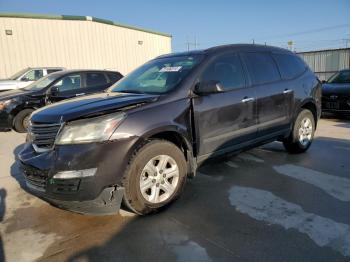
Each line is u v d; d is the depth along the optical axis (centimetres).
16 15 1652
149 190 340
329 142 639
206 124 387
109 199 309
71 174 294
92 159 296
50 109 345
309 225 310
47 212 363
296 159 525
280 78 504
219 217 333
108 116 308
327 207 347
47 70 1388
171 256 270
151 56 2355
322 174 450
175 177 357
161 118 340
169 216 339
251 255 267
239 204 362
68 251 285
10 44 1658
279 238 290
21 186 447
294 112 525
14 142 754
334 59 2361
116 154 304
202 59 409
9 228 330
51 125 314
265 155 553
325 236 290
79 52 1891
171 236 300
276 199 372
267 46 517
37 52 1741
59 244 296
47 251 286
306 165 493
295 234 295
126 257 272
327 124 858
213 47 440
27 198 405
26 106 866
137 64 2248
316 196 377
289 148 552
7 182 465
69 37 1841
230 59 439
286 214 334
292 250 271
